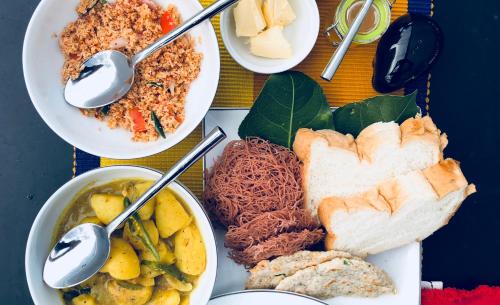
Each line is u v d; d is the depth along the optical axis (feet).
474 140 2.77
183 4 2.38
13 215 2.68
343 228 2.45
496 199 2.78
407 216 2.45
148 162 2.52
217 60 2.31
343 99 2.57
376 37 2.49
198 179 2.53
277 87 2.47
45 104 2.33
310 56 2.56
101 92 2.37
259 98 2.47
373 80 2.52
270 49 2.41
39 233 2.28
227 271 2.51
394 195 2.45
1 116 2.67
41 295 2.28
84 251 2.32
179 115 2.40
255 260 2.47
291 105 2.49
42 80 2.33
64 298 2.36
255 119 2.49
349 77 2.57
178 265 2.38
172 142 2.32
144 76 2.38
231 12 2.41
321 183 2.49
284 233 2.44
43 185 2.68
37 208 2.68
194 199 2.28
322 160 2.46
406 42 2.39
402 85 2.48
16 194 2.68
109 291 2.35
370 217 2.44
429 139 2.46
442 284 2.70
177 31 2.28
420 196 2.42
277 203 2.49
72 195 2.33
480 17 2.75
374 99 2.50
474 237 2.77
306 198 2.50
